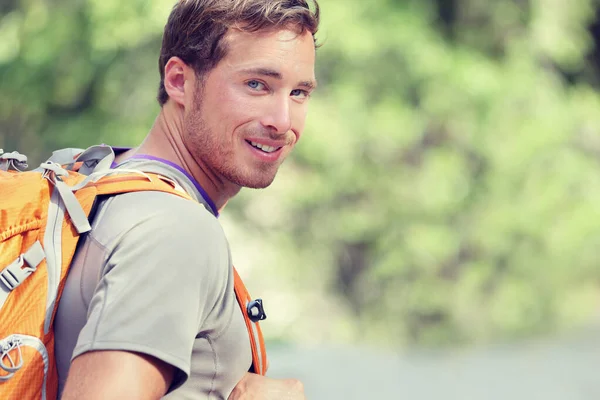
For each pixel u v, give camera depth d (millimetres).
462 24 20844
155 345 2061
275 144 2549
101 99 18938
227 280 2322
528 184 20031
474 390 15367
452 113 19312
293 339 19344
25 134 20172
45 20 18828
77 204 2271
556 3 20750
